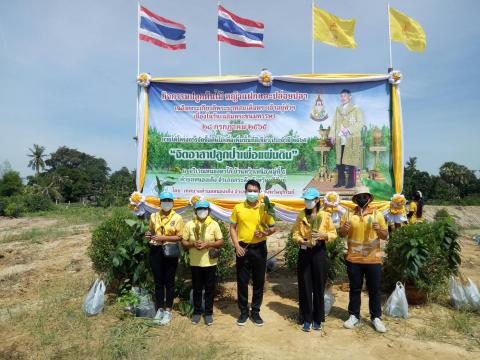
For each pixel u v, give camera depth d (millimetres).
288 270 8312
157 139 7203
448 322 5398
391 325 5371
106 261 6465
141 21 7371
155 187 7188
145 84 7133
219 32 7465
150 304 5684
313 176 7098
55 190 60469
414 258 6074
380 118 7086
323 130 7102
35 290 7398
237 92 7152
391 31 7613
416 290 6188
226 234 7004
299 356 4418
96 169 103188
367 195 5359
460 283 6230
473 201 51594
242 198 7109
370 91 7113
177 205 7086
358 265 5320
